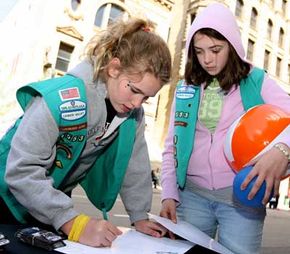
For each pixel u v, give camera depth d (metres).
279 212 17.95
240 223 1.65
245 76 1.71
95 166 1.59
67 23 15.81
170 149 1.92
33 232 1.05
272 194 1.30
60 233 1.17
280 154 1.27
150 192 1.58
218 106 1.76
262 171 1.26
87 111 1.25
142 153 1.60
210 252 1.24
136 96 1.25
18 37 19.78
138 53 1.20
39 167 1.17
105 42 1.30
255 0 23.94
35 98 1.25
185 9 21.91
